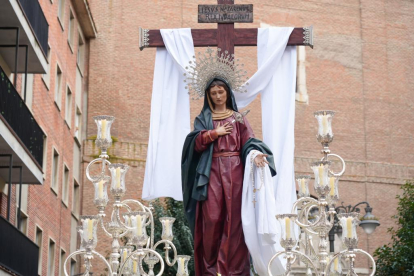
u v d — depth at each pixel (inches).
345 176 1694.1
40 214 1238.9
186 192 417.4
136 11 1632.6
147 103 1594.5
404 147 1756.9
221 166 408.2
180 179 487.8
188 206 418.3
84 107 1572.3
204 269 409.1
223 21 509.0
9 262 849.5
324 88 1726.1
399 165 1739.7
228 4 512.7
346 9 1780.3
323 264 397.4
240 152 412.8
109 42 1604.3
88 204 1508.4
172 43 505.0
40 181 1050.7
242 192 404.2
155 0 1646.2
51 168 1321.4
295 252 373.4
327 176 406.3
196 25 1656.0
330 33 1755.7
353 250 376.8
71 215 1472.7
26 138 976.9
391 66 1788.9
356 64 1764.3
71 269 1470.2
